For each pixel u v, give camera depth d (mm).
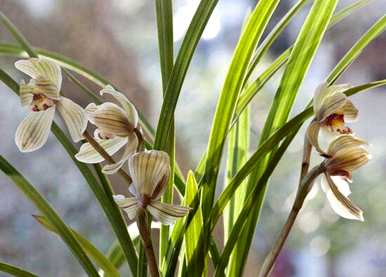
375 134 1215
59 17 1031
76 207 1054
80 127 462
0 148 1039
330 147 459
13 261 1018
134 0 1086
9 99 1043
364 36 499
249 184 500
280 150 475
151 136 545
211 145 478
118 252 574
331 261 1240
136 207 428
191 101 1211
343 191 485
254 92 506
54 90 460
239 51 472
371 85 483
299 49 500
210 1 466
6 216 1021
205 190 477
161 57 490
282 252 1226
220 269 470
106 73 1056
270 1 466
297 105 1189
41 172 1051
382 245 1241
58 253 1034
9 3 1002
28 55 568
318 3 493
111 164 462
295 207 465
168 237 505
